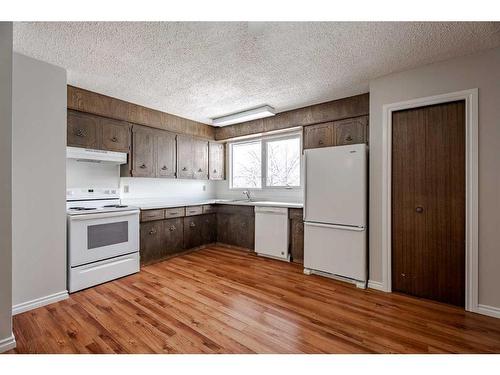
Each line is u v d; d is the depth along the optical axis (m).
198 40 1.92
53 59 2.21
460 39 1.90
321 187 2.98
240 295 2.50
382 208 2.59
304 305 2.29
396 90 2.49
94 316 2.08
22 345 1.69
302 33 1.83
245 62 2.27
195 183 4.82
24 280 2.15
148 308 2.22
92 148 2.99
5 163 1.63
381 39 1.90
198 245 4.24
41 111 2.24
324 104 3.40
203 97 3.21
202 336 1.81
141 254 3.37
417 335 1.82
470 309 2.14
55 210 2.34
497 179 2.03
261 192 4.54
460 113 2.22
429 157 2.37
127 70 2.43
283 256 3.61
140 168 3.54
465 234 2.19
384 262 2.59
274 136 4.35
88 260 2.66
